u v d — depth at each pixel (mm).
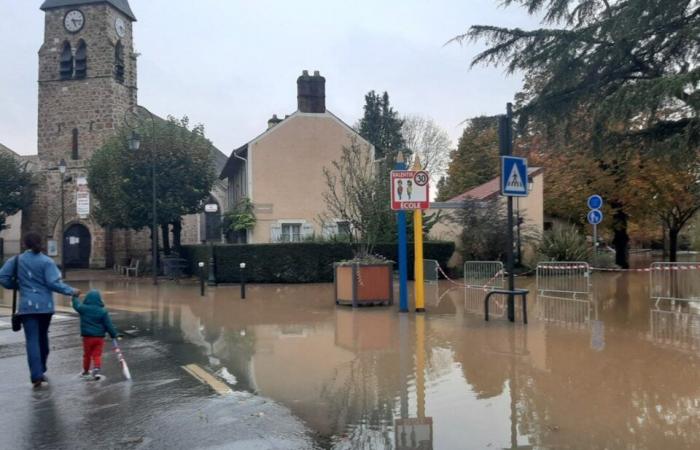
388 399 6355
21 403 6434
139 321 13109
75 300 7633
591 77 13922
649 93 11312
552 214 30391
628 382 6824
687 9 12820
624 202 26922
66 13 37688
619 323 11250
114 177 27875
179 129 28984
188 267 28938
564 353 8531
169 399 6504
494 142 46500
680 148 11992
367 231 21078
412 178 13203
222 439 5176
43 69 38031
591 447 4824
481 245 25016
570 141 14852
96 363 7590
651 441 4930
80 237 37812
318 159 29562
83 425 5637
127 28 39406
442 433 5254
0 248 43031
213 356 8938
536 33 14086
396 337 10188
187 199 28719
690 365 7641
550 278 18469
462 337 10023
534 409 5883
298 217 29172
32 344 7137
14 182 37281
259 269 22578
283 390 6828
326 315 13320
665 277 14828
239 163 32375
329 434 5289
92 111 37406
